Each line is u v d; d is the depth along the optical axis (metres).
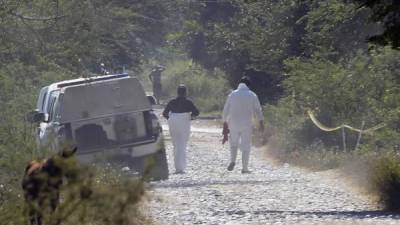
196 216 45.31
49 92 64.62
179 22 136.75
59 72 70.06
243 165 75.25
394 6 43.09
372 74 82.06
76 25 71.56
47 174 23.69
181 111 75.75
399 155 59.50
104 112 63.12
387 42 44.31
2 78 60.44
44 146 34.06
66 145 25.92
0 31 67.38
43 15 69.88
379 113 77.50
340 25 91.50
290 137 90.00
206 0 157.00
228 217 44.97
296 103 96.62
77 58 72.69
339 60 92.75
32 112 60.12
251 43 121.19
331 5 89.75
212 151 101.12
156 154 23.86
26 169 27.77
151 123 63.78
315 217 44.72
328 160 75.88
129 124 63.47
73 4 70.81
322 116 86.69
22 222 23.25
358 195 54.03
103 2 74.62
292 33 116.31
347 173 63.91
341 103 85.06
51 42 70.31
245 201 52.19
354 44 91.88
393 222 42.16
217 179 67.94
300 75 90.75
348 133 82.75
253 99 74.75
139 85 64.12
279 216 45.25
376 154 65.50
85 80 63.31
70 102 62.56
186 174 73.81
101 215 20.92
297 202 51.72
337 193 55.44
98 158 38.78
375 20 44.41
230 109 75.00
